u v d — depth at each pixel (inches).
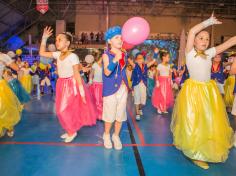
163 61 265.9
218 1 843.4
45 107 297.0
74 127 164.7
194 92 129.6
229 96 277.6
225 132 127.2
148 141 171.6
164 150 154.8
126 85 151.3
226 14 906.1
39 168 126.0
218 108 128.4
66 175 119.2
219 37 914.7
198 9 901.2
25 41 921.5
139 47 864.9
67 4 868.6
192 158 125.5
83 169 125.8
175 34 906.1
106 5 886.4
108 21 901.2
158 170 127.0
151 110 290.2
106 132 156.3
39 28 934.4
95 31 908.0
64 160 136.0
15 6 749.3
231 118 247.8
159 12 903.7
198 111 126.4
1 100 157.4
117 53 138.6
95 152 148.5
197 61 129.1
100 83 222.2
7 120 160.2
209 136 124.3
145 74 244.1
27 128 198.5
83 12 903.1
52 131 190.7
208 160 124.3
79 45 875.4
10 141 165.6
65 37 158.6
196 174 123.5
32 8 852.0
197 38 130.9
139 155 145.6
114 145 155.3
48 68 455.5
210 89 130.8
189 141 124.4
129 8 900.6
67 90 160.4
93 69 225.5
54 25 931.3
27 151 147.9
